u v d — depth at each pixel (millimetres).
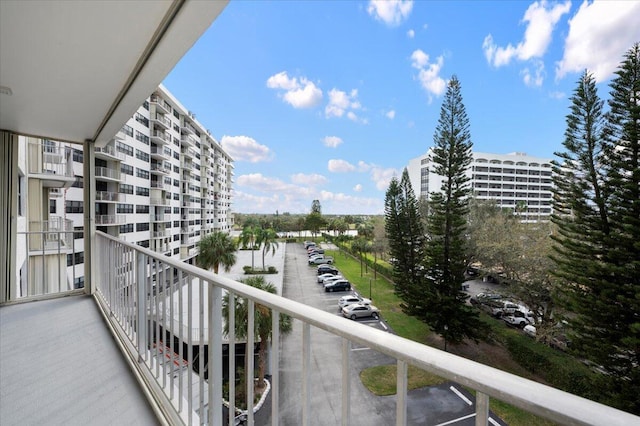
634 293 6293
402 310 12727
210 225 35688
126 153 18219
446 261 11555
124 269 2195
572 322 7254
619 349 6379
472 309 11070
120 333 2230
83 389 1664
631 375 6297
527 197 42500
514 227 12375
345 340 624
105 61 1902
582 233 7117
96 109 2684
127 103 2486
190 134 28562
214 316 1034
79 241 14125
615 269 6426
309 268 26469
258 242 24359
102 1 1378
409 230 15570
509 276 11547
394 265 16469
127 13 1455
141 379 1694
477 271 13945
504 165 41781
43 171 6852
